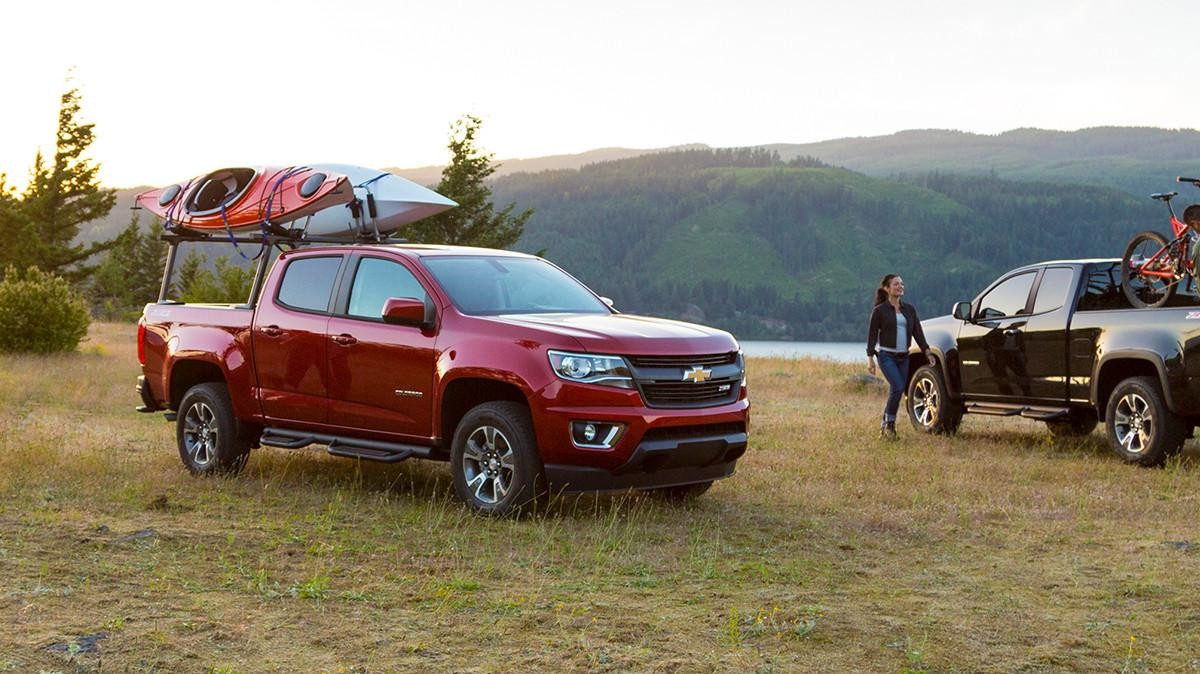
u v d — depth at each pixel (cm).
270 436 861
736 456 773
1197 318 983
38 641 437
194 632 458
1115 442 1068
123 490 802
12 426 1170
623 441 698
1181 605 542
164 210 984
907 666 441
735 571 602
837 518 768
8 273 2352
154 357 949
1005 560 645
